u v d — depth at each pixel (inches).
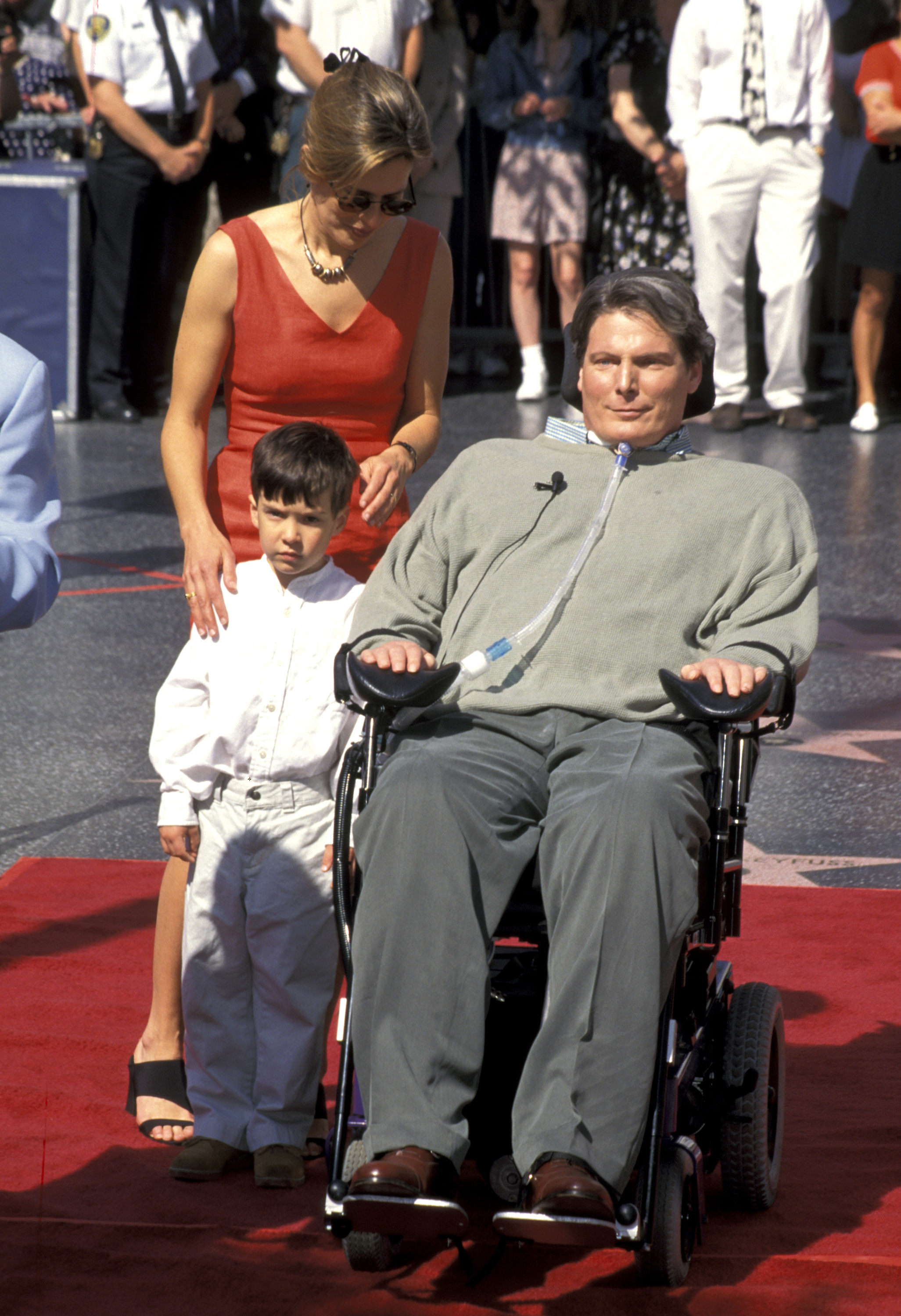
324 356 306.5
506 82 971.9
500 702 265.1
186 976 289.9
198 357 308.5
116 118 901.8
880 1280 247.1
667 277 284.2
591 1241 220.8
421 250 313.1
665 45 921.5
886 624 621.3
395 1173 223.5
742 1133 267.6
